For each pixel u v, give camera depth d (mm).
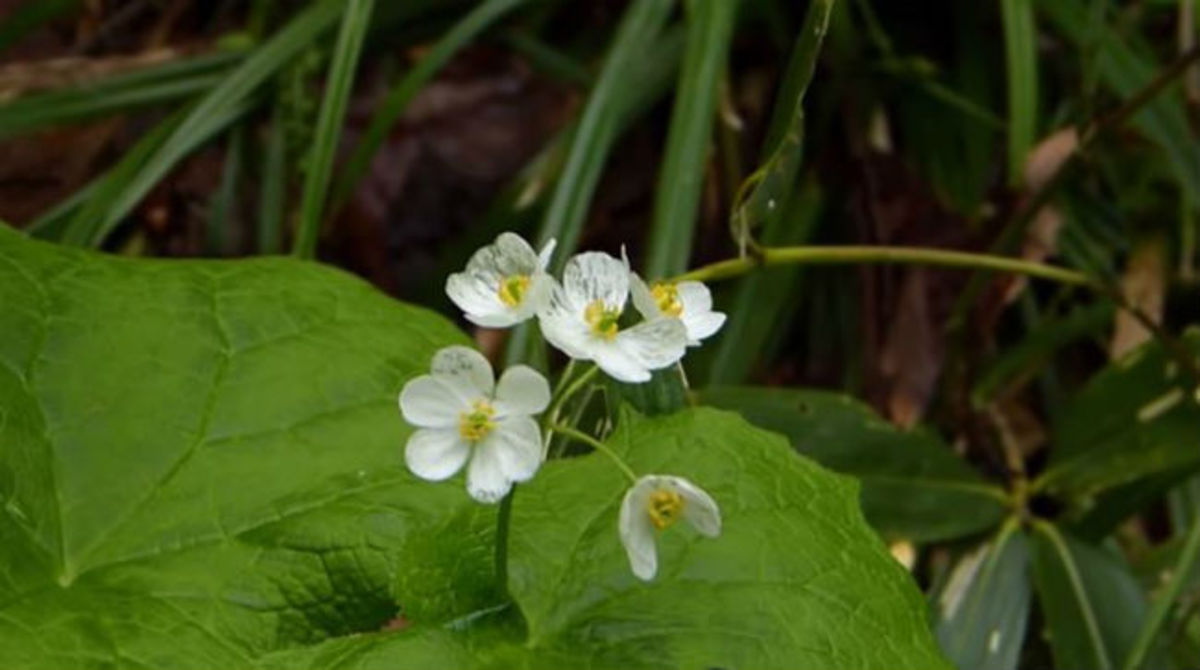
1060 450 789
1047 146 854
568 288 501
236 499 552
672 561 526
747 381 868
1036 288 961
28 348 568
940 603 740
